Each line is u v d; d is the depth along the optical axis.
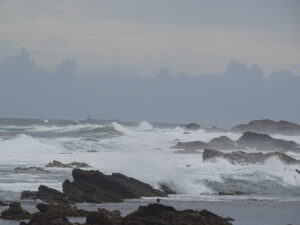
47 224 56.34
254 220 69.75
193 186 100.31
